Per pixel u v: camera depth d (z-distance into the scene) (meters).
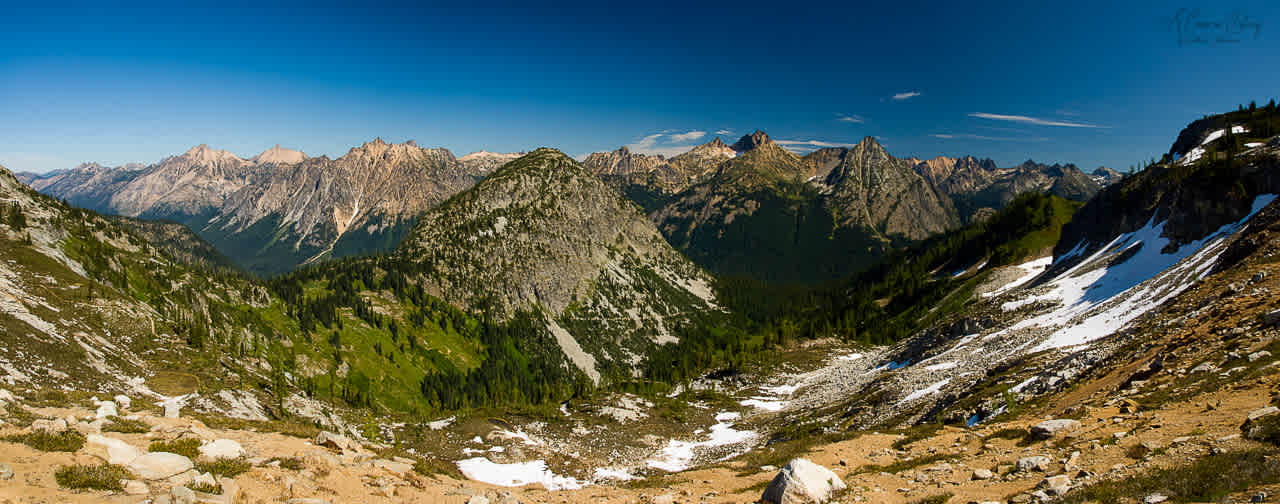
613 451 93.25
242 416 88.69
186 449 24.70
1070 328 94.75
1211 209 117.50
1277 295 49.47
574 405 124.75
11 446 20.44
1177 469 20.89
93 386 76.94
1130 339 63.81
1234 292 59.56
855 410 98.88
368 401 167.75
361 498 25.12
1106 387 48.56
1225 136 165.00
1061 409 46.84
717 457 88.88
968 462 32.56
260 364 148.75
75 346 85.56
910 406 85.75
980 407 65.25
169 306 150.50
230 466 23.86
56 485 18.58
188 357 112.06
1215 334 46.69
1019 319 128.25
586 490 39.38
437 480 33.03
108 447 22.20
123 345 102.62
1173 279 92.94
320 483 25.31
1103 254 152.25
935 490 27.19
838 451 45.16
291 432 36.06
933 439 43.56
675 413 122.81
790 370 177.25
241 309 186.00
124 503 18.34
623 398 131.00
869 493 28.00
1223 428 24.75
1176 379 39.84
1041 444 32.72
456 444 90.69
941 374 99.75
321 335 199.88
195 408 84.00
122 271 155.12
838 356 189.00
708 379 180.75
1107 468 24.06
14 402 29.61
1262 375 32.16
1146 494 19.58
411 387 198.50
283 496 22.77
